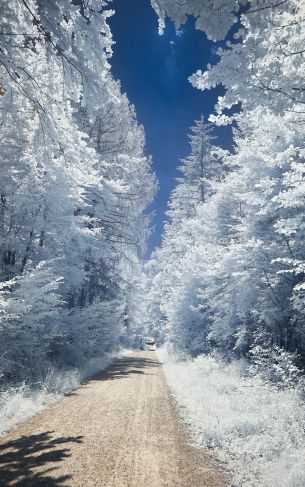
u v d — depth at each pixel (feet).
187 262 85.92
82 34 22.52
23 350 41.04
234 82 16.78
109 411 32.09
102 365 71.72
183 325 87.20
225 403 33.12
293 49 15.66
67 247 57.06
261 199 40.09
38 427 25.71
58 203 45.03
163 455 20.86
